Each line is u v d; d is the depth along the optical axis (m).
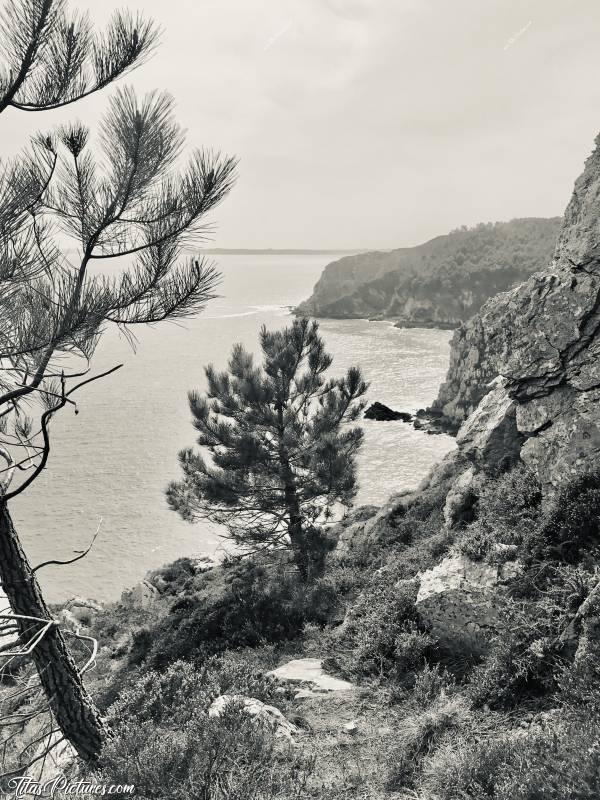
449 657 10.80
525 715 8.11
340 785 7.37
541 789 5.55
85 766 8.52
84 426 92.81
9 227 5.06
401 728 8.77
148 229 6.69
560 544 10.58
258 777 6.91
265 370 22.45
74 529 57.47
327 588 17.81
